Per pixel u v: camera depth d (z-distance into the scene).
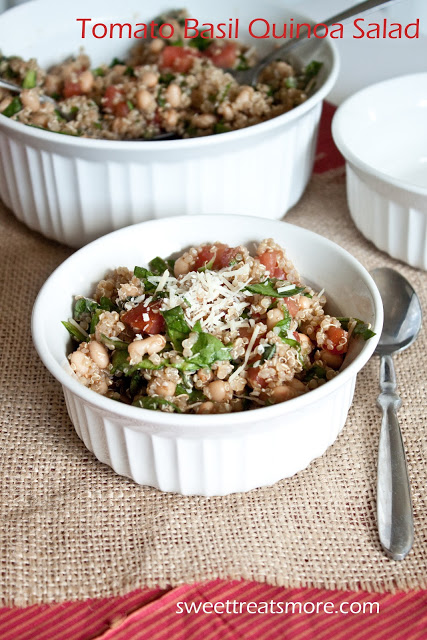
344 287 0.54
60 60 0.71
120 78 0.69
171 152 0.58
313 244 0.55
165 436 0.47
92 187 0.60
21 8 0.68
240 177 0.61
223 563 0.48
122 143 0.57
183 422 0.46
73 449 0.53
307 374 0.52
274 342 0.50
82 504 0.51
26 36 0.69
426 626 0.46
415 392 0.55
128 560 0.48
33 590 0.47
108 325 0.51
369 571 0.48
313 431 0.49
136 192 0.60
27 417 0.55
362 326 0.51
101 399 0.47
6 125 0.59
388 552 0.48
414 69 0.76
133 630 0.46
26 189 0.63
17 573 0.48
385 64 0.77
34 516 0.50
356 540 0.49
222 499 0.51
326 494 0.51
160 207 0.61
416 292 0.61
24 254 0.65
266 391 0.50
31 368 0.57
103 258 0.55
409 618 0.47
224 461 0.48
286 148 0.62
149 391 0.49
